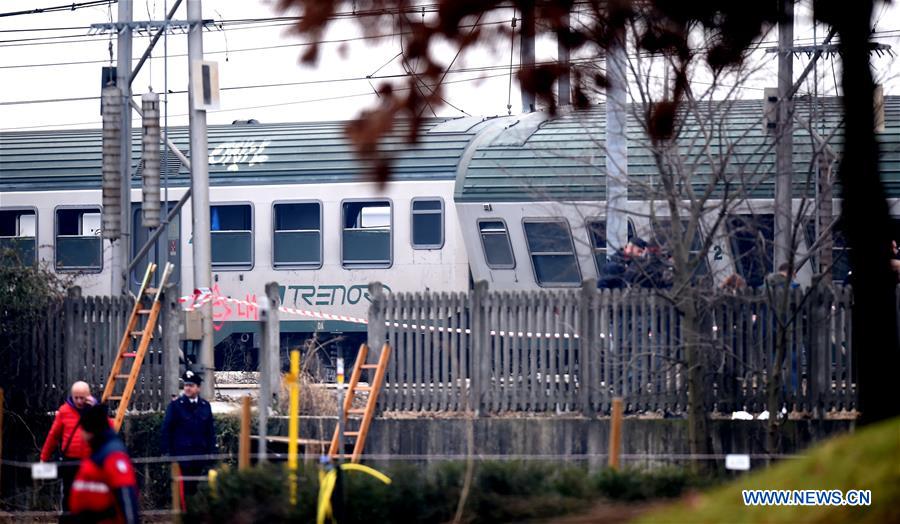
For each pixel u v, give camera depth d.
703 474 51.06
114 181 77.12
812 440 58.12
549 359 62.09
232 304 102.75
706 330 58.84
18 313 68.25
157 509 64.94
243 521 43.41
